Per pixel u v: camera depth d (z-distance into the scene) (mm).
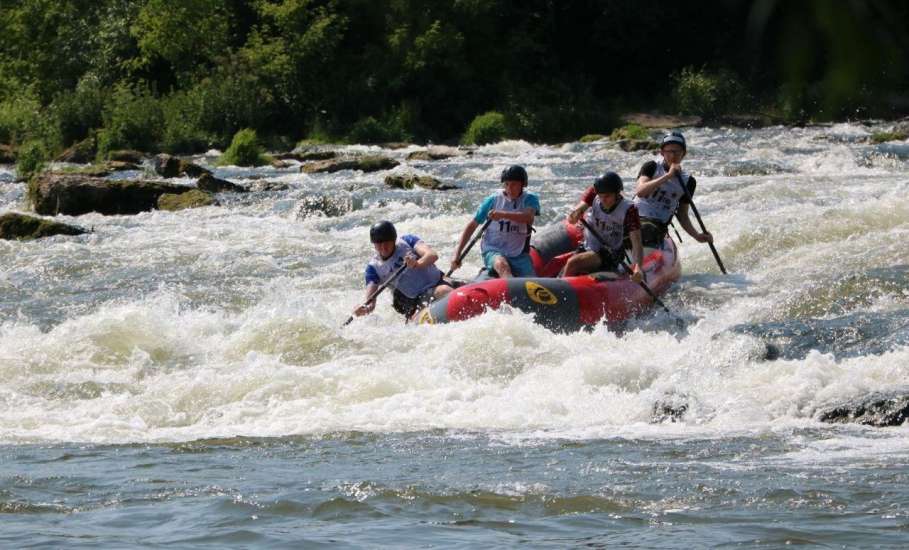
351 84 97125
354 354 21016
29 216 39625
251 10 103000
